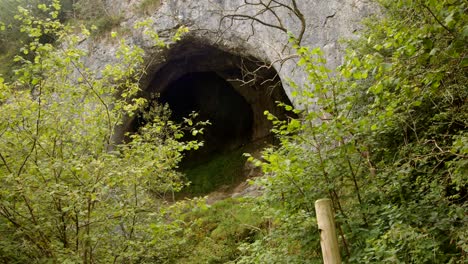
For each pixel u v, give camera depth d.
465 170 4.50
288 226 5.91
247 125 22.08
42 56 7.36
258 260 5.89
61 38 7.32
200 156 22.52
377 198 6.07
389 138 6.25
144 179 7.09
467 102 5.27
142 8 17.50
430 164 6.04
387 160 6.36
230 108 22.45
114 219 7.07
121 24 17.72
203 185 19.66
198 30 16.62
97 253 7.37
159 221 6.80
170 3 16.97
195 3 16.52
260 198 6.07
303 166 5.63
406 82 4.23
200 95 23.19
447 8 3.62
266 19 14.54
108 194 7.04
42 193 6.43
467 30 3.24
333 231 3.96
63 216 6.88
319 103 5.41
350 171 5.87
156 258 7.80
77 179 6.52
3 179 6.65
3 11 19.19
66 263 6.10
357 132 5.55
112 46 17.52
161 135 8.12
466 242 4.36
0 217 6.86
